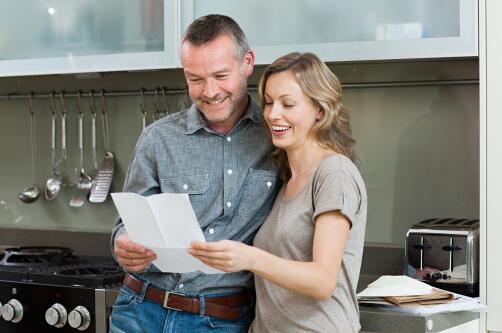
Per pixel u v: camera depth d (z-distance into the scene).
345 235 1.78
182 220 1.69
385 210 2.86
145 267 1.92
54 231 3.31
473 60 2.66
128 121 3.23
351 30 2.53
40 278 2.66
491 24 2.33
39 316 2.63
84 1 2.87
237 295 2.04
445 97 2.77
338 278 1.83
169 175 2.08
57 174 3.35
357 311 1.91
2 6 3.00
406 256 2.49
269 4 2.62
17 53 2.98
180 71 3.02
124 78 3.14
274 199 2.07
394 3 2.47
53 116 3.32
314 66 1.88
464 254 2.39
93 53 2.86
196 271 2.00
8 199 3.45
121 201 1.77
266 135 2.07
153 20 2.77
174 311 2.02
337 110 1.91
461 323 2.21
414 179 2.82
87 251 3.24
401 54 2.45
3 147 3.45
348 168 1.84
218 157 2.06
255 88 2.97
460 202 2.77
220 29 1.96
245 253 1.68
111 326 2.14
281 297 1.86
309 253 1.84
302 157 1.92
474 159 2.75
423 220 2.80
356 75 2.84
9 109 3.43
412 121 2.81
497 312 2.32
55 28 2.92
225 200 2.04
